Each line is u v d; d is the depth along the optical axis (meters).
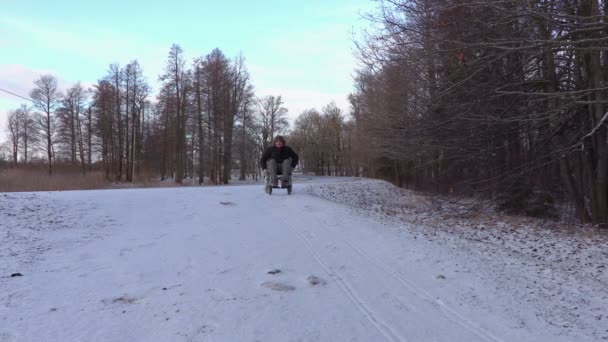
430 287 5.27
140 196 12.08
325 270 5.82
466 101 11.36
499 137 11.83
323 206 11.69
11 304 4.31
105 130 50.22
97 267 5.73
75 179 30.67
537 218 12.34
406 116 15.61
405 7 11.51
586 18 7.54
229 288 4.95
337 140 84.06
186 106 46.84
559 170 12.61
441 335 3.90
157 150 61.69
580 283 5.78
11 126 71.06
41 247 6.64
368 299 4.77
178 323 3.92
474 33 9.38
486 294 5.07
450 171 14.53
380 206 16.17
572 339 3.94
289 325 3.96
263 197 13.30
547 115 10.17
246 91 52.56
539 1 8.63
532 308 4.70
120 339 3.58
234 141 51.44
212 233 8.05
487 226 11.20
